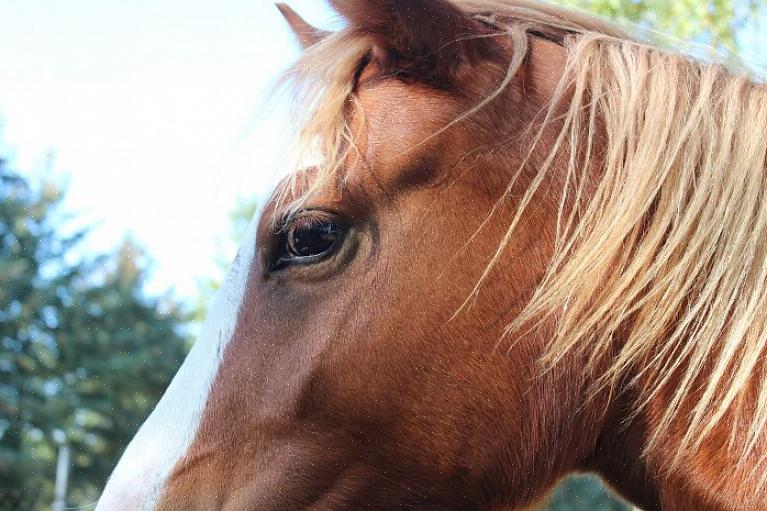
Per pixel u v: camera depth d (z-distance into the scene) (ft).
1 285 58.39
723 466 5.00
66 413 57.16
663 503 5.32
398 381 5.24
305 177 5.28
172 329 71.10
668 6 14.78
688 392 5.11
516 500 5.48
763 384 4.90
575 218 5.24
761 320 4.90
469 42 5.48
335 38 5.59
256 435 5.32
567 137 5.34
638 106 5.30
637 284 5.06
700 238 5.02
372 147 5.29
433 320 5.21
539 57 5.69
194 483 5.29
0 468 50.88
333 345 5.24
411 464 5.35
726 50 6.05
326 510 5.34
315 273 5.32
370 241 5.27
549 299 5.07
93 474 59.00
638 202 5.05
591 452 5.48
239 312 5.49
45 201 63.26
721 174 5.09
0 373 57.31
